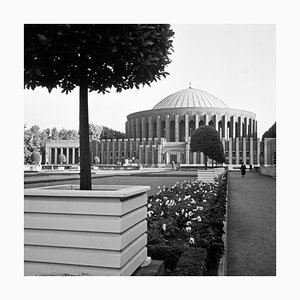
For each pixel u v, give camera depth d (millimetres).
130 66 5105
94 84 5688
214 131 25641
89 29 4129
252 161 71625
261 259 6445
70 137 92438
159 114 84062
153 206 9094
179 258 5027
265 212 11797
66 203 4008
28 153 59688
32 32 4078
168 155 76188
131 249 4309
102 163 82938
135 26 4355
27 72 4266
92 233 3949
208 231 6469
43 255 4070
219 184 17000
